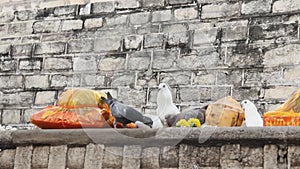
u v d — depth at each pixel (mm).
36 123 3764
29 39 5312
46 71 5172
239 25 4680
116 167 3539
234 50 4629
